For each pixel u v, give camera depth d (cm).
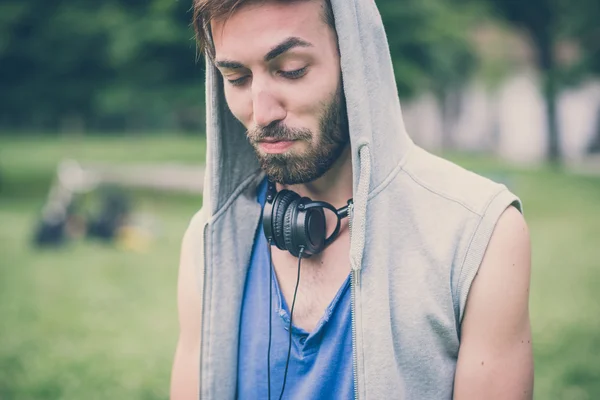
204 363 137
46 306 643
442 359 120
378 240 122
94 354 517
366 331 120
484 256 117
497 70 2534
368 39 124
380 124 125
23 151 2689
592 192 1453
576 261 785
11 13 1352
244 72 119
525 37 2152
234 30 115
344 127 127
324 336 125
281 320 131
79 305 647
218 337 136
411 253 122
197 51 135
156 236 970
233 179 142
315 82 116
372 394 118
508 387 116
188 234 148
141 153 2459
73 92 1489
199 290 142
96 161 2066
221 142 139
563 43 2234
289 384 128
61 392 448
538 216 1137
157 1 1116
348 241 129
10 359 506
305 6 114
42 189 1536
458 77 2697
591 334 526
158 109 1351
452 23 1464
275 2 113
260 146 120
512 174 1778
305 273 132
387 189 125
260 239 141
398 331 121
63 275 762
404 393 120
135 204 1150
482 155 2797
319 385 124
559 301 620
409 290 121
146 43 1129
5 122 4094
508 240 117
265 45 113
